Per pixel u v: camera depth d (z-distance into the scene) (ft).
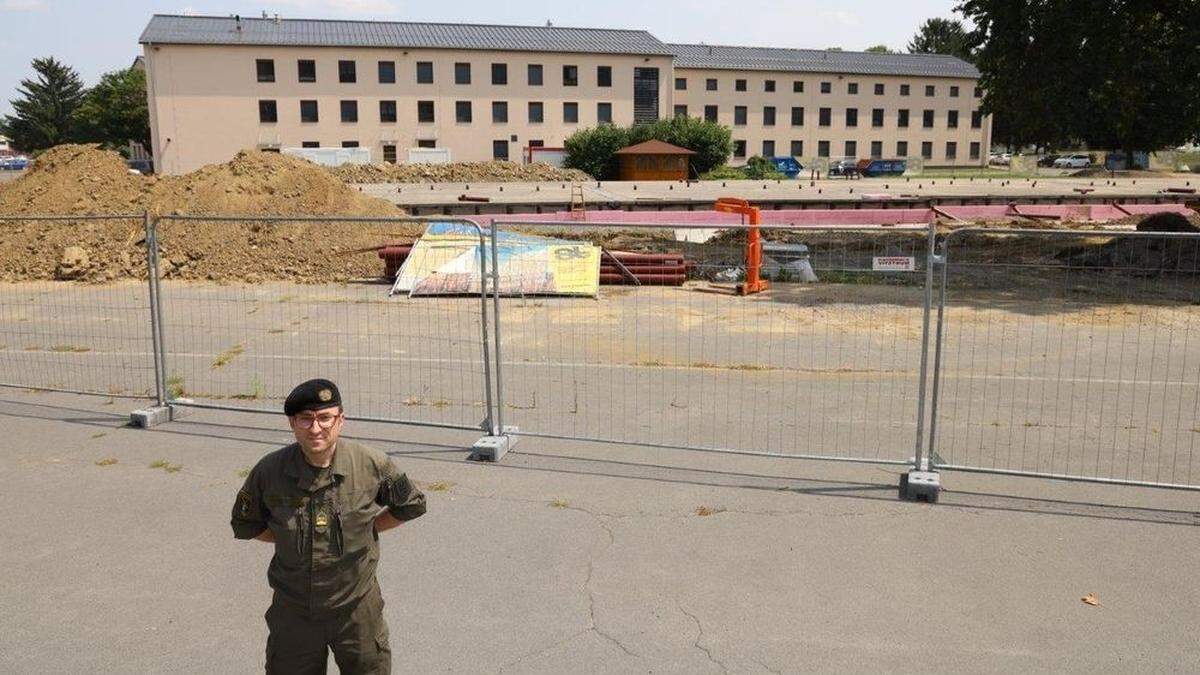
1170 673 14.42
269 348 40.88
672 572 17.92
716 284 60.13
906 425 28.37
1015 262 73.41
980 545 19.15
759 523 20.30
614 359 38.34
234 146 207.41
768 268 62.44
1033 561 18.37
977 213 109.70
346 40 214.69
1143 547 19.03
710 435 27.22
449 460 24.62
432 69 216.33
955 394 32.48
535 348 40.60
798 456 23.90
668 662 14.76
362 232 68.33
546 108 224.74
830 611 16.38
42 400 31.48
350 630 11.23
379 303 53.11
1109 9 70.95
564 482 22.91
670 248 74.33
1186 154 237.04
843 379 34.73
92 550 19.11
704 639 15.44
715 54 269.85
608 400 31.37
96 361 38.29
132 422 28.04
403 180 168.66
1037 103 74.33
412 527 20.04
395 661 14.74
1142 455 25.32
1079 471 23.91
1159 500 21.80
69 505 21.57
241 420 28.89
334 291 57.67
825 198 127.54
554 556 18.63
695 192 145.07
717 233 84.38
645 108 232.73
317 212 71.26
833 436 27.17
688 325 46.34
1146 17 72.79
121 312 50.78
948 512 20.95
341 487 10.94
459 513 20.83
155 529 20.18
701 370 36.14
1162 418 29.19
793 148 265.95
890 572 17.89
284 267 63.52
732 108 260.01
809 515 20.76
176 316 49.42
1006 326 46.32
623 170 200.64
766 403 31.07
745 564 18.26
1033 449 25.89
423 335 43.73
